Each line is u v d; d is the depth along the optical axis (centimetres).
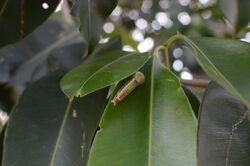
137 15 131
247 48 43
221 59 42
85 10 44
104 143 41
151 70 44
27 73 68
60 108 48
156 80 44
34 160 46
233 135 43
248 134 43
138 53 45
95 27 45
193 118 42
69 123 47
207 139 42
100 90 48
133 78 43
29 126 47
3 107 68
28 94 48
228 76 40
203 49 43
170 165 40
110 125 42
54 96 49
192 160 40
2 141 51
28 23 49
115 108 42
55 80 50
